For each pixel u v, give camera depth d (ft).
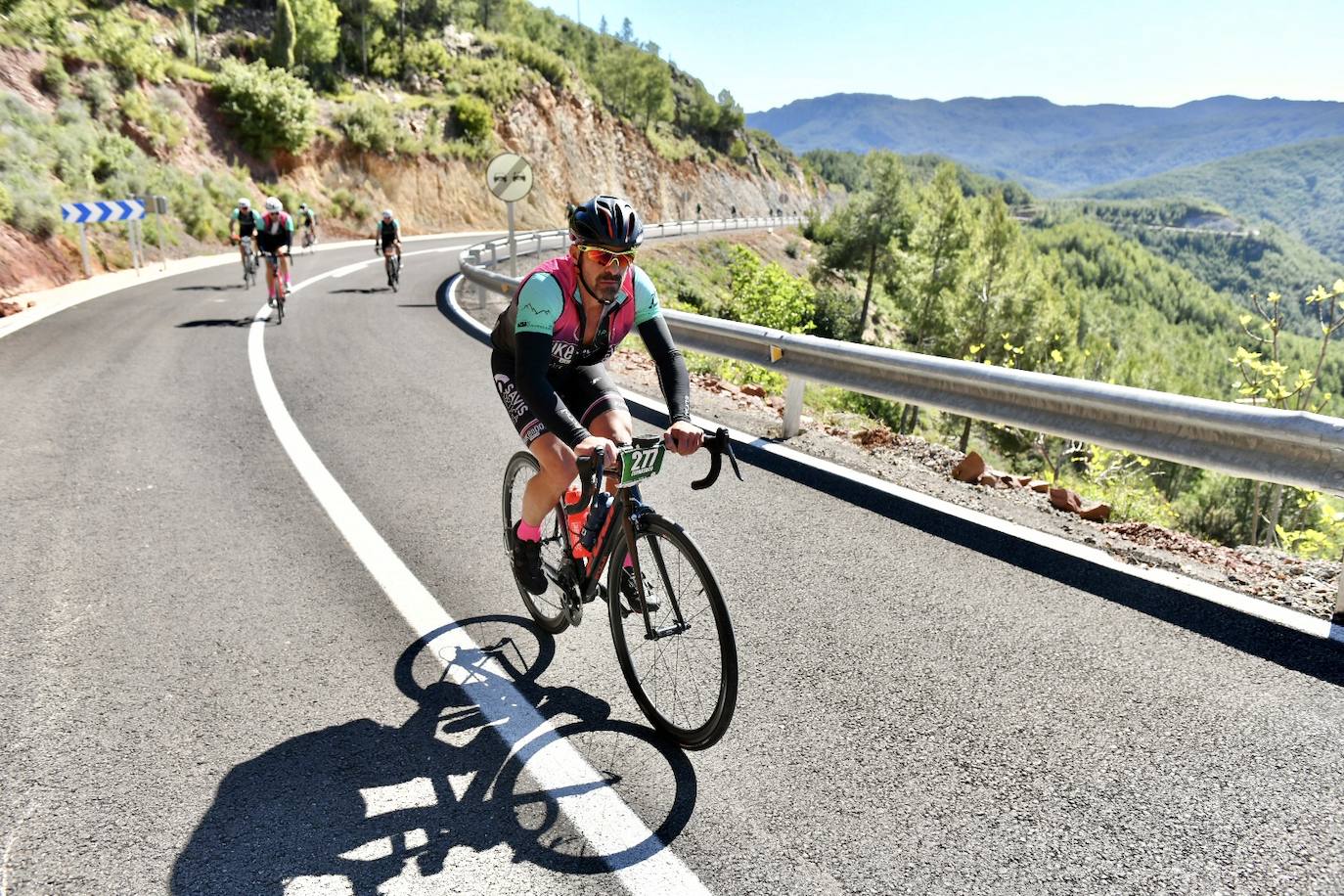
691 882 6.98
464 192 163.73
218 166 110.83
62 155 73.20
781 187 421.59
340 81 157.17
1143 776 8.35
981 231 181.06
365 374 28.66
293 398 24.95
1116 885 6.97
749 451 19.86
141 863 7.16
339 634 11.25
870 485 17.26
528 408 10.09
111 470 18.19
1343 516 25.93
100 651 10.72
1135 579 12.76
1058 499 16.39
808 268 233.96
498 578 13.01
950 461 19.29
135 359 30.86
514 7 339.16
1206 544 14.62
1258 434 11.73
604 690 10.03
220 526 15.06
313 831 7.56
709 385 28.12
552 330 9.23
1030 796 8.06
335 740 8.93
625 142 258.78
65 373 28.25
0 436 20.70
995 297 165.27
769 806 7.93
